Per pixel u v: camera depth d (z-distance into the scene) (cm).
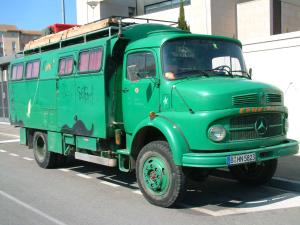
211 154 648
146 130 752
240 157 659
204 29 1983
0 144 1639
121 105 845
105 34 892
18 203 761
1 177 991
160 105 741
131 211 698
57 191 847
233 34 2041
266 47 1298
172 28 904
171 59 745
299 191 803
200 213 682
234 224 624
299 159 1030
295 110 1245
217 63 785
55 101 1017
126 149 827
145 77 775
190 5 2045
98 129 852
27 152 1410
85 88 894
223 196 787
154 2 2709
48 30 1196
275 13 1902
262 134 702
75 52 934
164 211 695
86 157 909
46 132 1095
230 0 2030
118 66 842
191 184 886
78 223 643
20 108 1207
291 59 1244
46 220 661
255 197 777
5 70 2738
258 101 693
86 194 820
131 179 954
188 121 672
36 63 1114
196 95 674
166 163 693
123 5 2741
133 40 830
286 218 648
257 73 1329
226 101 664
